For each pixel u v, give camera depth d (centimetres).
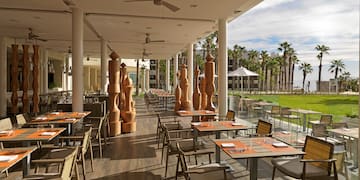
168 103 1580
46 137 385
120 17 804
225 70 819
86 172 452
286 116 765
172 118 1054
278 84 1288
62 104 774
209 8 700
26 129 441
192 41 1297
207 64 828
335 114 561
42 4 675
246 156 292
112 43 1380
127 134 750
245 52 3044
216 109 897
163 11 732
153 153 565
